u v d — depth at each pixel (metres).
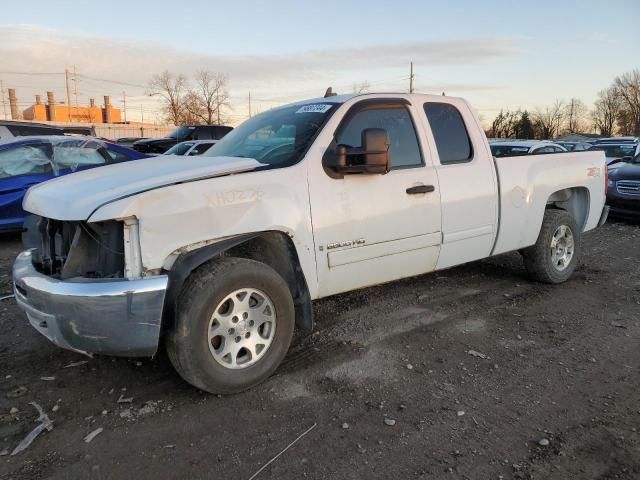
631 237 8.91
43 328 3.19
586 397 3.40
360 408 3.25
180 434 2.97
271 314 3.52
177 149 15.07
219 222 3.23
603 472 2.66
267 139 4.20
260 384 3.54
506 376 3.68
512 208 5.08
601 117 89.88
